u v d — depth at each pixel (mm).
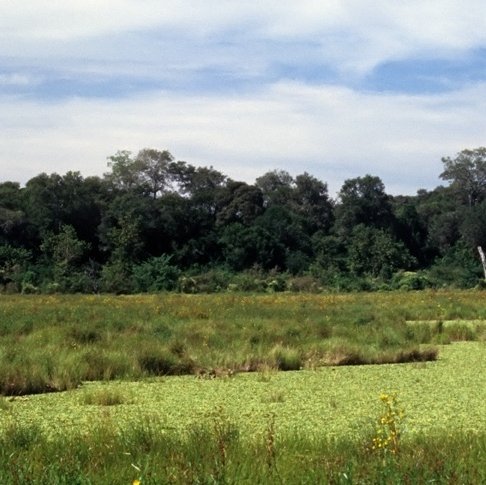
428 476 6500
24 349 17438
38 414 11594
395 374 16656
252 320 27016
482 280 72188
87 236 82375
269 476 6645
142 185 100688
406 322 29031
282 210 90500
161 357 17219
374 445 7641
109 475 6742
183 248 81438
